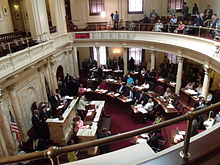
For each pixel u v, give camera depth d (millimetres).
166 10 19219
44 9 13281
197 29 11164
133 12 19609
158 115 10875
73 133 10969
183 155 1770
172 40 13234
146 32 15266
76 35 17609
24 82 11039
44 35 13312
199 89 12242
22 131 10625
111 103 14383
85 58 22312
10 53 9102
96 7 19734
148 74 16094
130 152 2580
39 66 12406
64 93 14039
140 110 11492
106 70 18891
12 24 15289
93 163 2430
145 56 21406
